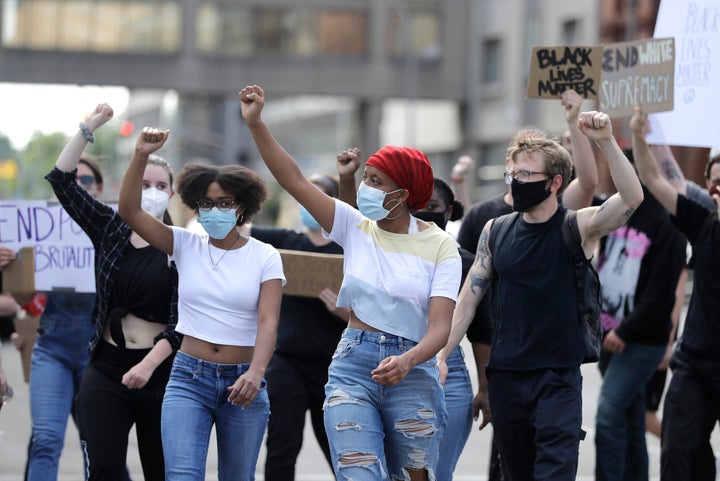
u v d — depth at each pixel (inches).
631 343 685.9
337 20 5132.9
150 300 545.3
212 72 5103.3
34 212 642.8
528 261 522.3
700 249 577.3
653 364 684.7
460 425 567.2
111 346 546.6
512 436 533.3
